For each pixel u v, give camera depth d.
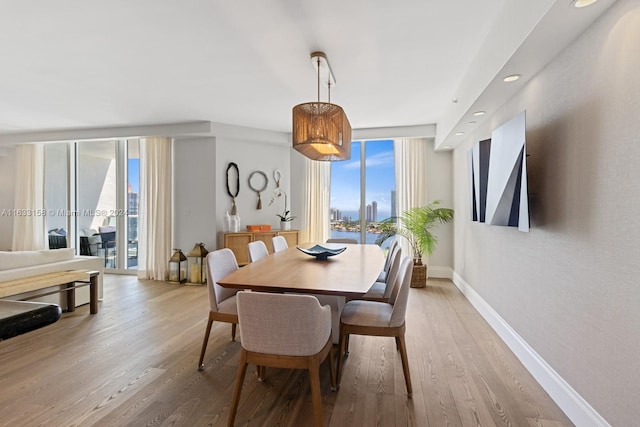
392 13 2.28
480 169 3.18
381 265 2.79
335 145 2.75
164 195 5.57
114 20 2.35
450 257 5.62
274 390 2.25
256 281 2.21
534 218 2.45
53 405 2.05
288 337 1.79
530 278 2.52
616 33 1.57
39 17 2.31
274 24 2.41
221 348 2.91
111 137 5.49
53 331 3.27
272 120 5.11
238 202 5.63
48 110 4.54
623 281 1.54
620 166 1.55
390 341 3.07
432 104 4.27
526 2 1.88
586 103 1.82
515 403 2.11
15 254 3.47
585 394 1.83
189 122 5.21
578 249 1.90
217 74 3.33
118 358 2.70
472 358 2.72
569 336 1.99
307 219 5.97
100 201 6.27
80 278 3.67
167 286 5.15
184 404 2.08
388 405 2.08
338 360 2.32
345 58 2.96
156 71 3.26
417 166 5.61
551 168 2.20
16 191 6.23
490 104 3.05
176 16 2.31
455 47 2.77
